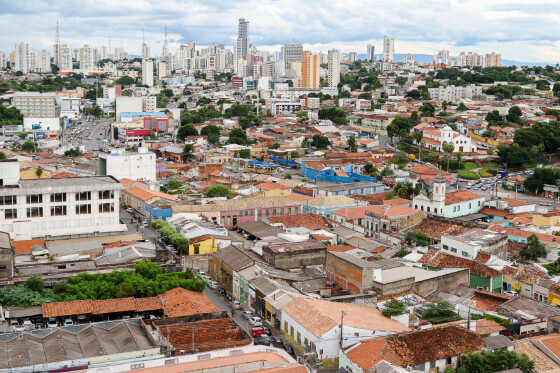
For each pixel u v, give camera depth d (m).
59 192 185.38
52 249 167.75
